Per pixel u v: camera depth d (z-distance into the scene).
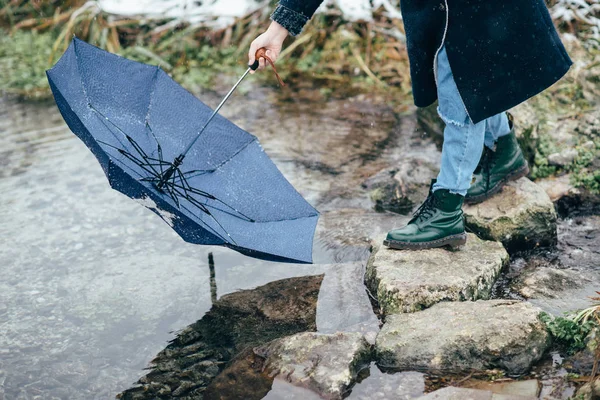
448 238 3.18
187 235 2.71
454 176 3.06
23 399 2.59
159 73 3.08
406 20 2.91
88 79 2.87
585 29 5.48
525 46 2.81
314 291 3.20
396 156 4.50
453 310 2.83
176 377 2.70
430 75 3.00
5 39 6.68
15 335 2.92
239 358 2.76
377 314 3.01
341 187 4.14
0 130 4.97
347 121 5.09
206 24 6.48
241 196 3.01
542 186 3.93
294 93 5.66
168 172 2.76
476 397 2.44
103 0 6.60
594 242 3.46
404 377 2.60
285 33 2.95
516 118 4.16
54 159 4.51
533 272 3.22
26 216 3.84
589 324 2.70
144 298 3.17
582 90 4.70
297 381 2.57
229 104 5.43
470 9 2.75
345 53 6.18
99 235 3.67
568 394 2.44
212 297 3.18
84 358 2.80
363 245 3.54
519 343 2.61
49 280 3.29
